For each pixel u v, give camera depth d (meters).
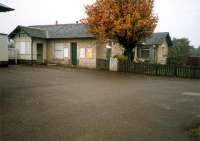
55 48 29.55
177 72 23.59
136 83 16.39
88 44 27.66
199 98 11.38
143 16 24.38
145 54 34.81
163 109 8.85
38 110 7.96
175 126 6.79
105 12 24.09
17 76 16.62
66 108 8.39
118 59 25.81
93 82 15.77
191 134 6.14
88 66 27.75
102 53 28.41
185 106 9.52
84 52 27.97
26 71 19.95
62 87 13.13
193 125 6.94
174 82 18.27
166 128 6.57
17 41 28.20
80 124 6.62
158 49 34.47
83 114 7.67
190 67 23.00
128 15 23.48
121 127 6.49
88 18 25.25
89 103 9.34
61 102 9.34
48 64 28.16
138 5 24.23
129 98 10.71
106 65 26.44
